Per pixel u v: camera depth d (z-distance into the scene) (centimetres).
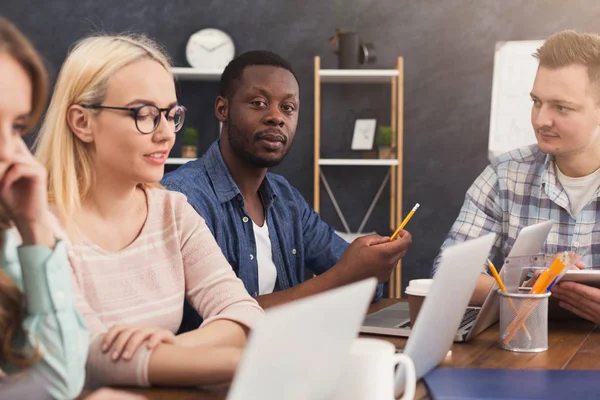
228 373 110
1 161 103
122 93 134
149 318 140
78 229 135
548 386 110
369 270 178
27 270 108
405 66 435
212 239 158
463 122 434
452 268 103
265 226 215
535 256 155
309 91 439
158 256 147
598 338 155
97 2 441
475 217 233
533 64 421
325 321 72
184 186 196
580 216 217
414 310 147
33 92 102
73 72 136
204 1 439
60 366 107
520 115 421
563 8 426
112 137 135
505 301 141
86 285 134
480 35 431
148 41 145
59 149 136
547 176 222
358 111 438
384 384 92
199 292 151
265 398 69
